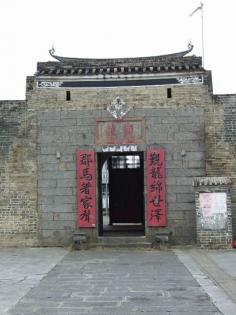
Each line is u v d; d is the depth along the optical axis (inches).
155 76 780.6
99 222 789.2
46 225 779.4
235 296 402.3
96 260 628.7
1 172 792.3
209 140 773.9
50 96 793.6
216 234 715.4
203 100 776.3
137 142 776.3
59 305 377.1
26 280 486.3
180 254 673.6
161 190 765.3
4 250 741.3
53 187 782.5
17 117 797.9
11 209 786.2
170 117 776.3
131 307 368.2
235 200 762.2
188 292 419.8
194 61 794.2
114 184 1132.5
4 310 362.6
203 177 738.2
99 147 779.4
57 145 786.8
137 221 1120.2
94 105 786.2
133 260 624.1
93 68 804.6
